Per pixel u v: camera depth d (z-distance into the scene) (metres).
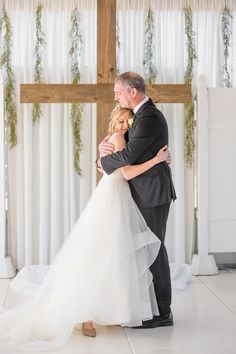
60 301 2.78
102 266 2.83
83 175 4.43
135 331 2.94
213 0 4.47
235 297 3.64
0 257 4.26
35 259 4.48
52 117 4.38
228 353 2.59
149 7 4.39
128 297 2.81
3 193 4.28
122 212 2.91
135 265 2.88
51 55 4.40
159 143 2.98
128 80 2.95
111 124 3.11
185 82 4.43
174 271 4.11
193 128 4.44
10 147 4.37
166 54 4.46
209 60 4.51
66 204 4.44
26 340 2.73
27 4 4.36
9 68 4.31
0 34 4.33
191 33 4.42
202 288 3.89
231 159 4.38
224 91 4.34
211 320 3.13
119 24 4.40
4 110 4.27
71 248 2.91
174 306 3.43
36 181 4.46
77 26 4.34
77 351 2.63
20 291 3.75
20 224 4.42
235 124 4.35
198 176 4.32
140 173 2.93
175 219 4.47
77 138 4.37
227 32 4.48
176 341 2.77
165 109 4.47
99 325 3.05
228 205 4.39
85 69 4.42
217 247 4.39
